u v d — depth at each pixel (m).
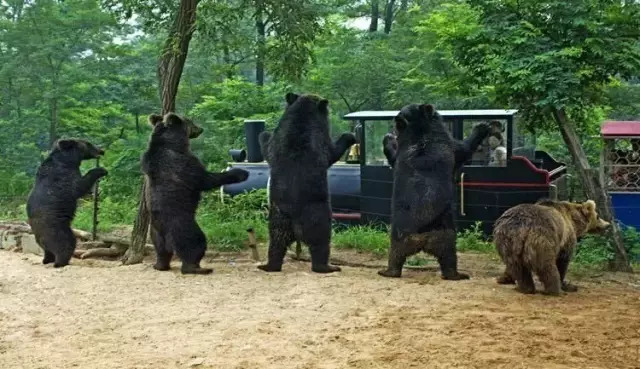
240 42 13.48
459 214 14.47
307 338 7.41
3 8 27.78
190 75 27.00
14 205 22.61
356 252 13.34
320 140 11.16
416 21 24.94
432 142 10.71
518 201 14.16
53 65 27.42
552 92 12.03
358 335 7.50
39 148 29.77
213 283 10.11
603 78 12.80
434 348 7.04
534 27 12.59
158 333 7.70
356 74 24.25
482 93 17.09
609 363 6.62
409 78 22.66
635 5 12.48
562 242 9.77
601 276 11.45
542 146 21.28
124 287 9.89
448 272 10.52
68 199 12.14
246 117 23.83
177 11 12.91
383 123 15.09
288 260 12.30
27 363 6.78
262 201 15.99
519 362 6.62
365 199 15.23
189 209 11.02
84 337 7.59
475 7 13.14
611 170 14.59
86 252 13.66
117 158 22.66
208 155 23.23
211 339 7.44
